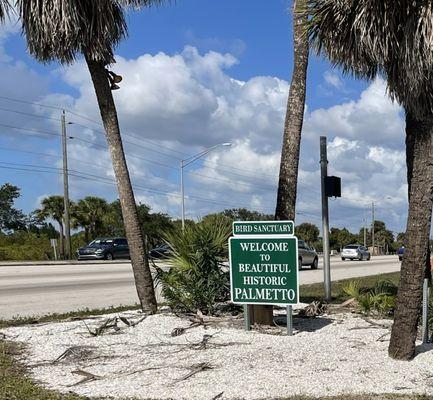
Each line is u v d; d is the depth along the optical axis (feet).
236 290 28.94
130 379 21.65
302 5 28.25
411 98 23.73
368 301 34.40
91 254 131.75
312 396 18.94
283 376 21.16
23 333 30.76
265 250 28.45
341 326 30.22
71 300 51.96
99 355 25.46
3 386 20.81
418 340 26.58
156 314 33.63
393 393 19.15
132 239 34.73
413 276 22.63
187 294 32.40
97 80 35.06
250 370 22.03
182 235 33.24
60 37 33.22
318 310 34.01
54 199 181.88
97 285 68.03
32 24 33.32
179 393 19.69
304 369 21.99
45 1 32.01
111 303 49.01
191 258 32.30
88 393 20.16
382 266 119.24
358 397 18.78
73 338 28.84
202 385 20.43
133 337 28.53
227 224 33.37
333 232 334.85
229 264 29.71
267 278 28.43
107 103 35.09
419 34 22.57
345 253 168.55
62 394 19.97
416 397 18.71
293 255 27.96
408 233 22.77
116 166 34.94
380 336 27.50
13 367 23.91
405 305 22.84
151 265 37.27
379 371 21.57
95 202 191.93
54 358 25.39
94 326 31.55
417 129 22.81
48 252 168.04
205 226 33.01
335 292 51.70
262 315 30.09
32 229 244.42
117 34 36.04
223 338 27.48
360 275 82.43
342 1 24.53
